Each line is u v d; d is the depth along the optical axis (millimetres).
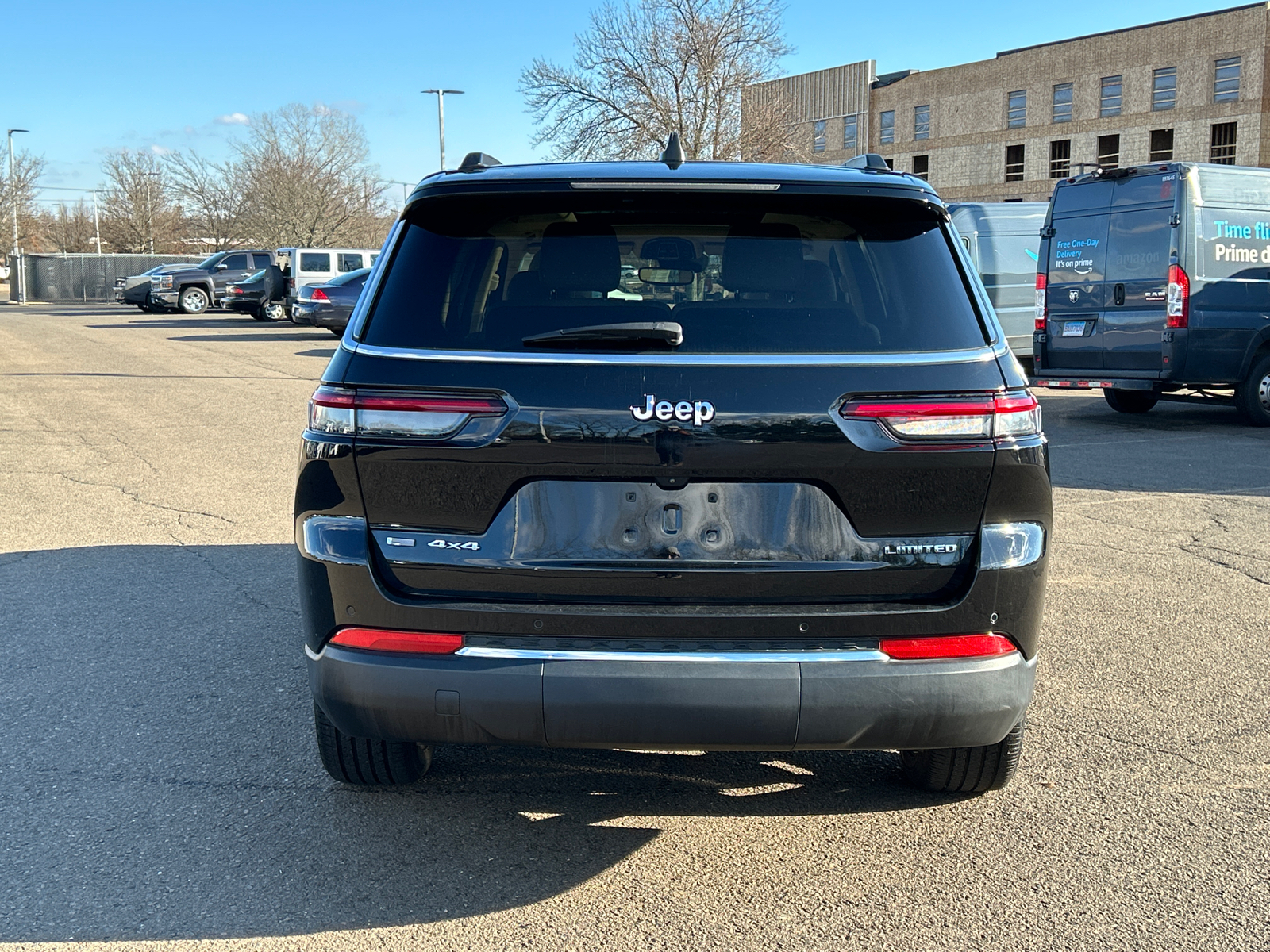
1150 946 2607
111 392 14648
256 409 12945
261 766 3607
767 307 2684
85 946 2602
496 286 2758
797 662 2576
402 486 2641
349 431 2648
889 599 2637
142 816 3264
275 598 5449
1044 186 57469
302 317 23453
